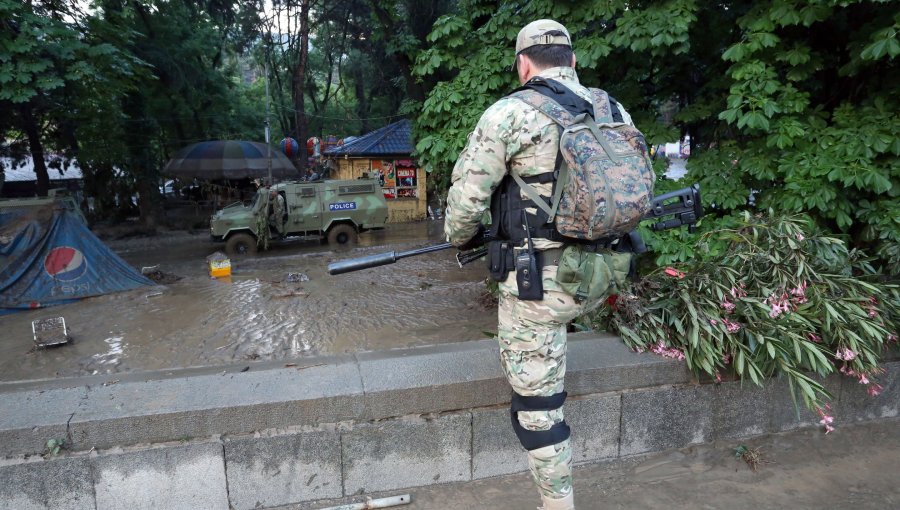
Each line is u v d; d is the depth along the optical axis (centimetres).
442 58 585
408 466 257
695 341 275
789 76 420
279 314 841
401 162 2180
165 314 852
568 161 177
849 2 370
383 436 252
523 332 203
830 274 312
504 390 264
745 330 286
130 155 1892
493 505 248
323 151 2286
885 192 395
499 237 205
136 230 1952
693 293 299
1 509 220
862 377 290
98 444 228
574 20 512
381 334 735
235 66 3275
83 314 860
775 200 415
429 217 2247
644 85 552
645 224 418
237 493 240
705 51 512
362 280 1070
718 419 296
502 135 187
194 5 2481
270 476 243
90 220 2106
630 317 304
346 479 251
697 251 373
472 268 1159
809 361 287
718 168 448
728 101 421
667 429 288
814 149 408
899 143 374
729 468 276
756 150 436
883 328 290
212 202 2534
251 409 239
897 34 358
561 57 202
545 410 206
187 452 233
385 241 1638
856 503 248
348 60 3206
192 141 2514
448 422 258
